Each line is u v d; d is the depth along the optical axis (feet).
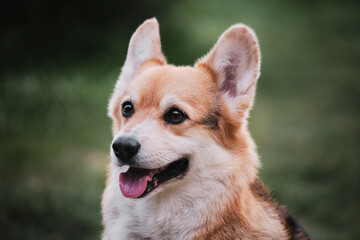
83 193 22.94
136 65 14.46
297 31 70.69
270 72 51.42
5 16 43.14
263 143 32.76
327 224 22.85
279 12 79.97
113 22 45.34
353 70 53.88
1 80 35.65
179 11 50.93
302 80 49.57
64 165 26.43
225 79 13.28
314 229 22.31
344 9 85.81
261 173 27.43
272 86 47.42
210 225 12.43
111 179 13.17
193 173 12.48
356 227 22.31
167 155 12.15
